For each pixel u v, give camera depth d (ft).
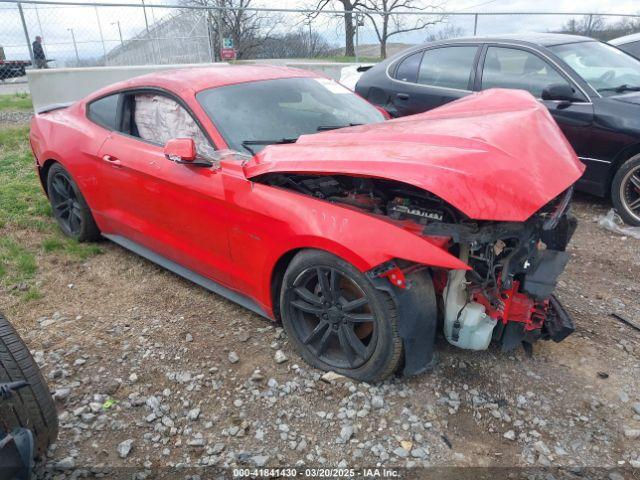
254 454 7.93
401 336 8.30
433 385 9.19
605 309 11.82
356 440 8.14
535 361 9.86
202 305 12.16
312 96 12.77
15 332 7.58
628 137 16.42
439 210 8.62
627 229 16.66
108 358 10.25
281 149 9.80
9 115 37.86
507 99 12.01
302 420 8.56
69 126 14.71
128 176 12.63
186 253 11.84
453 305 8.73
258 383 9.41
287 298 9.75
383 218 8.68
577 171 9.73
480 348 8.90
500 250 8.99
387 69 22.00
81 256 14.73
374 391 9.04
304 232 8.86
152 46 44.62
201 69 13.03
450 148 8.69
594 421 8.45
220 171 10.43
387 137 9.50
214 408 8.89
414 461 7.73
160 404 9.02
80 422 8.64
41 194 19.35
